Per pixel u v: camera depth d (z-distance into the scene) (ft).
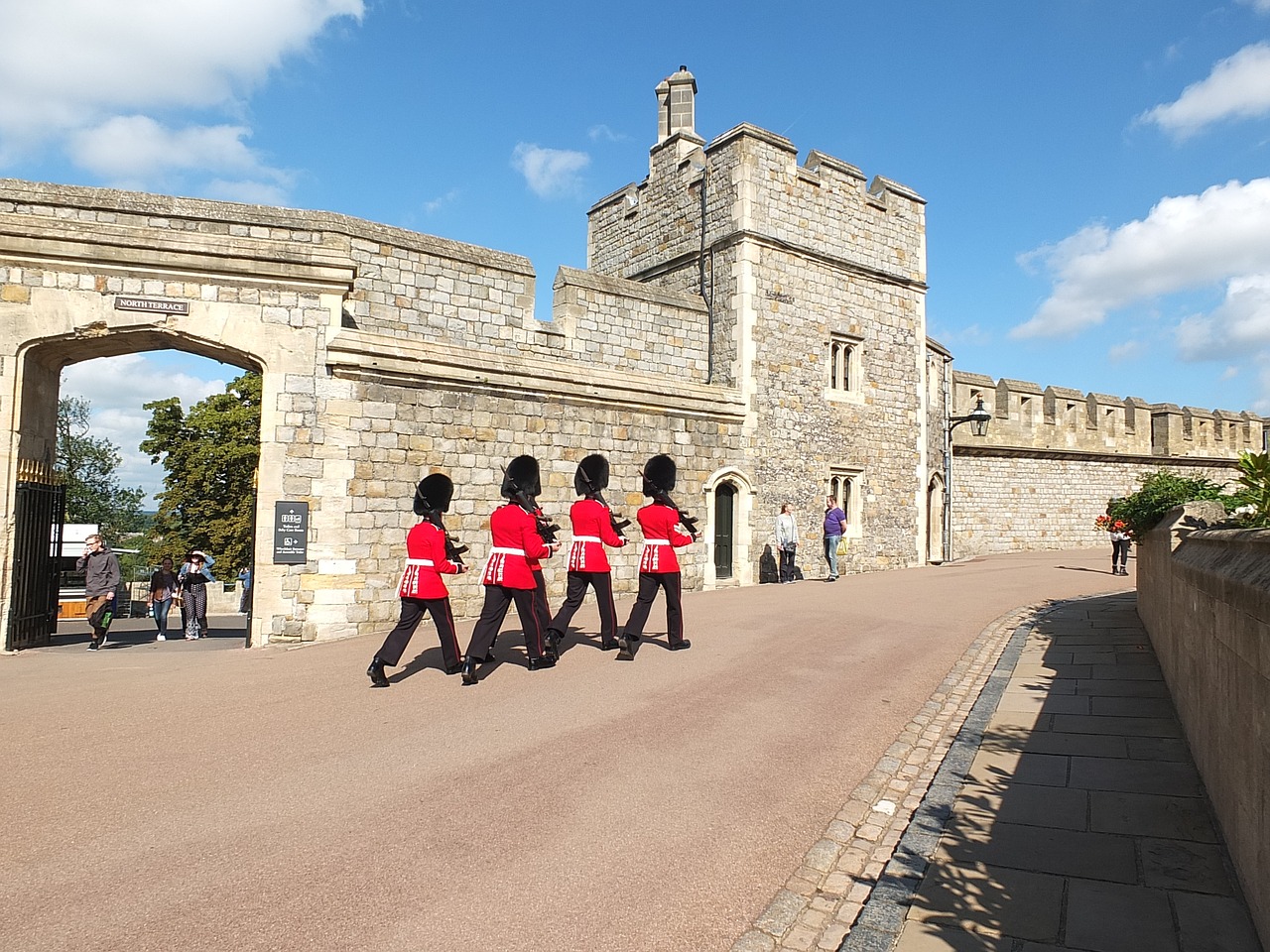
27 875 12.30
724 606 39.40
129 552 112.57
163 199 34.81
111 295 32.17
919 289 64.59
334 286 34.45
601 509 28.60
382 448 35.76
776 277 54.80
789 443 54.80
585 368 43.65
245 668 27.32
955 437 75.41
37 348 31.91
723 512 51.80
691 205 58.08
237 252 33.17
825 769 17.70
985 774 17.40
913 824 15.02
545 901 11.86
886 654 28.53
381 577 35.42
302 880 12.28
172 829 13.97
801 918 11.85
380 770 16.90
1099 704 21.89
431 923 11.18
